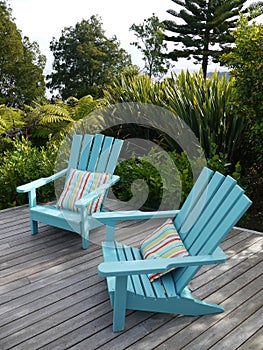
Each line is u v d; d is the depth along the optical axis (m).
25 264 2.92
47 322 2.22
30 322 2.22
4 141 6.79
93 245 3.25
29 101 21.67
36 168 4.55
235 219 2.05
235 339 2.05
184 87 5.18
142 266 1.96
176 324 2.18
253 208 4.46
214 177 2.53
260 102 3.86
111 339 2.06
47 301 2.43
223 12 18.03
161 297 2.15
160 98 5.16
